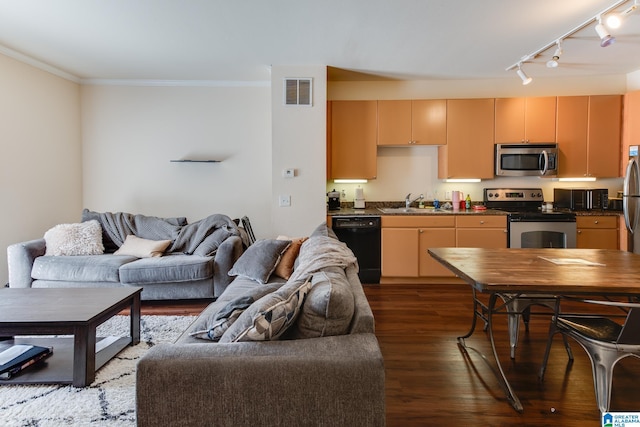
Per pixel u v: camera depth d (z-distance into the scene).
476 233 4.47
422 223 4.50
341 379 1.29
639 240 4.12
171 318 3.30
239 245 3.77
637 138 4.43
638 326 1.76
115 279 3.53
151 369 1.29
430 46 3.65
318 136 4.26
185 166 4.91
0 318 2.17
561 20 3.06
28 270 3.61
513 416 1.95
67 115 4.60
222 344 1.40
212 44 3.60
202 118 4.88
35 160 4.14
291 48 3.70
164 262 3.58
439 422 1.90
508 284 1.80
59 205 4.48
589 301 1.90
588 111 4.63
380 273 4.55
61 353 2.50
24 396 2.05
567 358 2.59
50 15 2.97
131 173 4.88
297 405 1.29
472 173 4.75
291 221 4.30
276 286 2.22
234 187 4.93
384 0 2.73
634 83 4.66
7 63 3.78
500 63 4.20
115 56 3.94
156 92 4.84
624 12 2.79
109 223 4.16
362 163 4.80
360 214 4.49
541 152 4.61
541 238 4.38
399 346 2.80
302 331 1.53
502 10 2.88
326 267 2.07
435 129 4.76
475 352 2.69
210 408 1.29
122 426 1.81
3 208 3.77
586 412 1.98
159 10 2.89
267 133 4.90
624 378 2.32
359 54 3.88
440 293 4.19
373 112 4.77
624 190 4.22
